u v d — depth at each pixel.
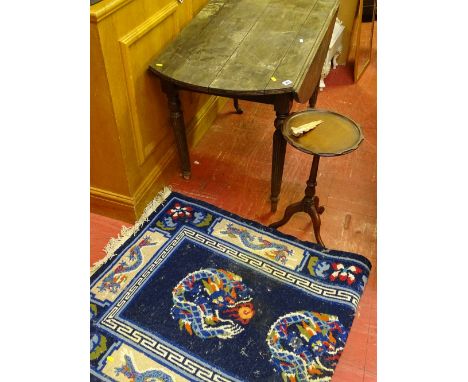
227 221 2.34
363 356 1.78
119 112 1.99
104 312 1.91
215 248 2.19
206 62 2.11
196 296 1.98
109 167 2.17
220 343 1.81
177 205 2.42
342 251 2.17
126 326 1.86
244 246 2.21
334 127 1.96
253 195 2.53
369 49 3.79
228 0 2.58
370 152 2.80
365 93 3.36
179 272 2.08
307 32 2.29
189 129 2.75
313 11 2.47
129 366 1.73
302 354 1.77
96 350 1.78
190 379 1.70
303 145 1.85
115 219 2.37
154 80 2.23
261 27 2.34
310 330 1.85
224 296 1.98
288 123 1.98
